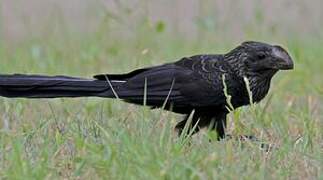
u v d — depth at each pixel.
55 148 11.02
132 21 19.36
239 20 21.28
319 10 22.75
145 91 11.47
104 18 19.27
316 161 10.74
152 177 9.66
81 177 10.19
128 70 16.64
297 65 17.28
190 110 11.77
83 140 10.91
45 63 17.33
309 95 15.40
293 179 10.32
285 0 23.22
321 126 12.88
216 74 11.60
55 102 13.98
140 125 11.37
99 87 11.45
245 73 11.59
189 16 23.11
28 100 13.93
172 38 20.50
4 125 12.38
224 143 11.16
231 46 19.59
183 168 9.67
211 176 9.79
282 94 15.45
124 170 9.92
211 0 21.84
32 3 24.06
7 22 22.97
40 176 9.95
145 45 18.20
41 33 21.33
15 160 10.14
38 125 12.18
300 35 21.00
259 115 12.56
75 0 24.38
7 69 16.42
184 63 11.80
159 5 23.20
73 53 18.50
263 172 9.99
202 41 19.91
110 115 12.91
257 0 22.53
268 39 19.84
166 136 10.81
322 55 18.44
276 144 11.45
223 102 11.63
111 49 18.84
